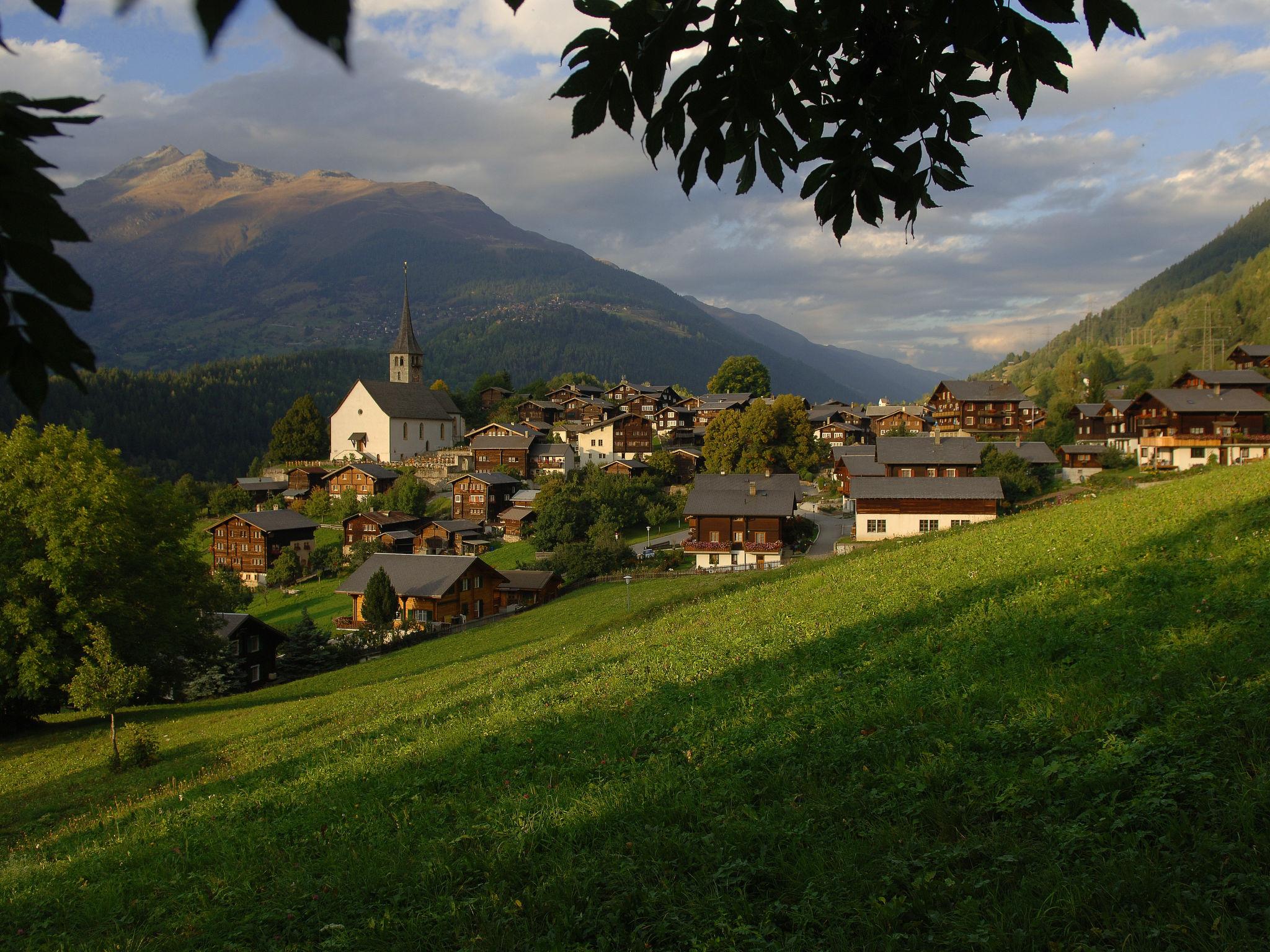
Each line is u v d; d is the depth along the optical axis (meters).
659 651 21.72
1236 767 7.28
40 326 2.40
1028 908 6.12
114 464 36.84
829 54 3.91
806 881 7.37
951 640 14.87
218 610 44.97
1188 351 147.50
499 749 14.34
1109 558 18.48
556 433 112.62
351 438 112.25
